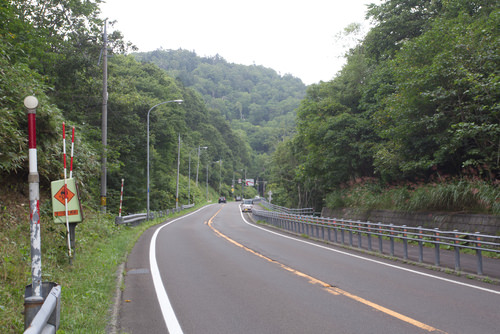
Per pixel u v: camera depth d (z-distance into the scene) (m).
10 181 11.89
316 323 5.86
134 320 6.16
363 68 31.34
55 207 9.26
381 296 7.53
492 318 6.04
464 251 14.38
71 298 6.52
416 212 18.55
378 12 26.02
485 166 16.06
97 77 27.36
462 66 15.37
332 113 31.20
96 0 25.84
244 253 13.86
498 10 15.90
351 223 15.87
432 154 19.20
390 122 21.45
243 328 5.70
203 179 116.44
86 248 11.91
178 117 60.16
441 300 7.21
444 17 19.98
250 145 188.50
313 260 12.25
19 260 7.55
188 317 6.29
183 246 16.00
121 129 32.94
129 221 23.31
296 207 56.72
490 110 14.95
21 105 11.47
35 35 18.42
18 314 5.29
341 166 28.17
